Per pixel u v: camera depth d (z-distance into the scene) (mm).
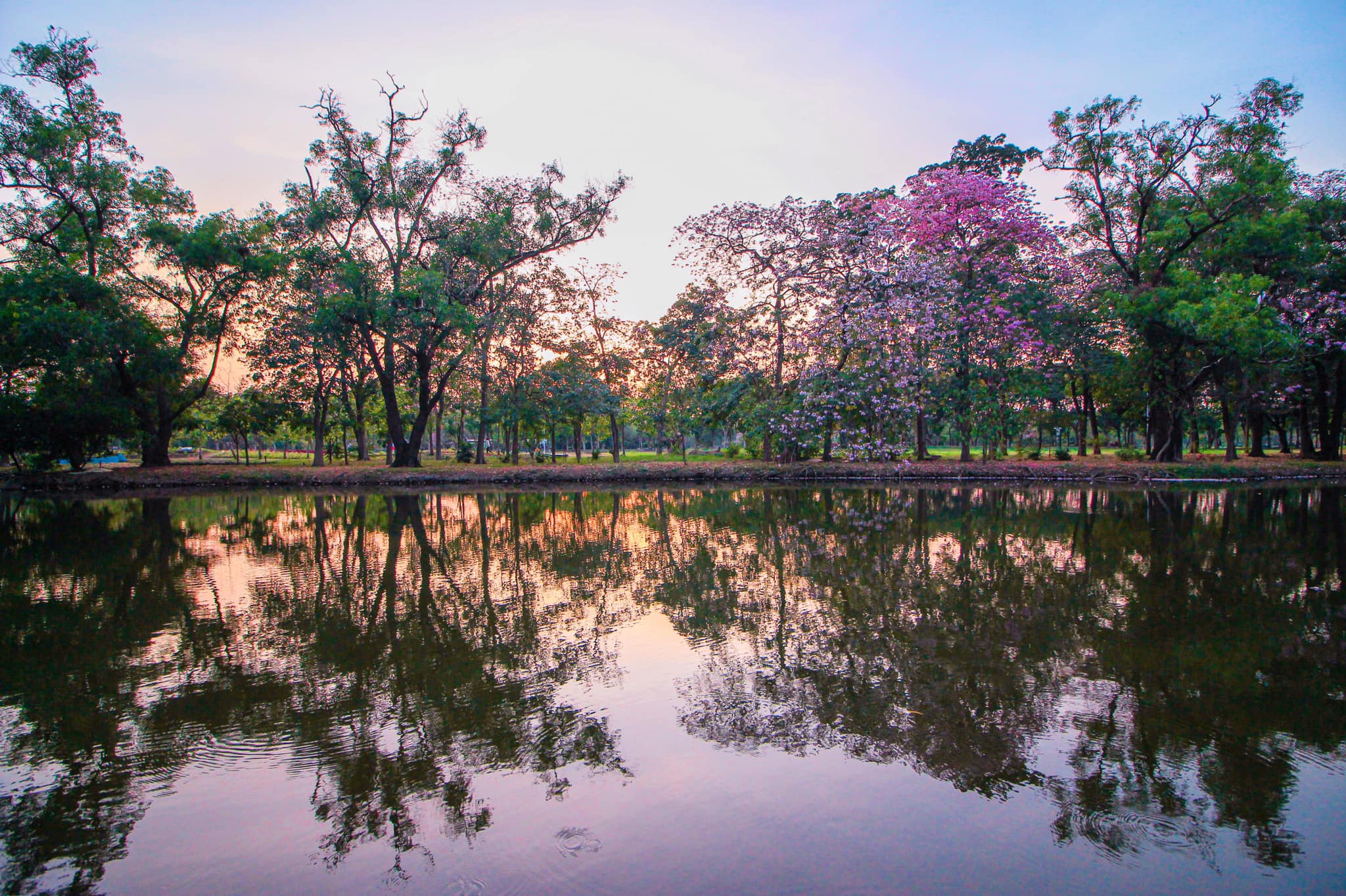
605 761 4719
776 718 5344
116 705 5754
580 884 3426
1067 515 16938
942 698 5680
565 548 13250
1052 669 6227
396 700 5801
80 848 3855
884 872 3486
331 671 6477
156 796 4383
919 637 7246
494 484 31297
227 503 23391
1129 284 30062
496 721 5355
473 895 3379
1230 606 8234
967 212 27984
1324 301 28375
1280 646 6754
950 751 4781
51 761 4836
